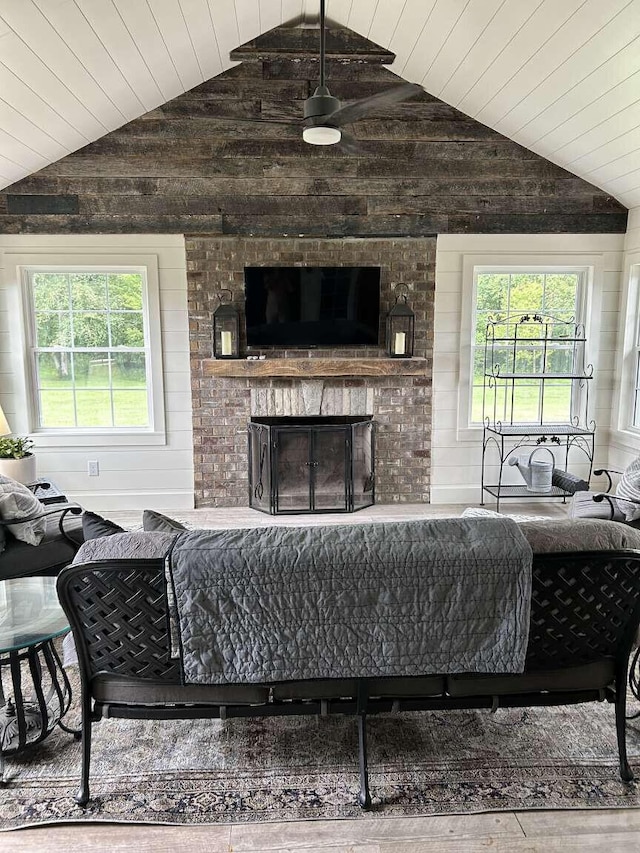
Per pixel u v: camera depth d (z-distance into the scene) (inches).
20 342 195.5
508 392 210.5
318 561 71.7
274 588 71.8
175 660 76.2
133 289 199.2
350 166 192.5
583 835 74.4
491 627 74.2
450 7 137.2
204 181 190.9
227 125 188.1
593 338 205.8
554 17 124.7
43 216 189.6
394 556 72.2
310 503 198.1
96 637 75.9
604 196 197.9
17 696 86.0
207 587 71.4
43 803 79.2
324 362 195.5
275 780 83.4
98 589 73.3
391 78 186.1
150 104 178.4
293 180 192.4
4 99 135.9
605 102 146.1
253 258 195.6
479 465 209.8
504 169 194.5
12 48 118.4
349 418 204.4
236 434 203.2
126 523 190.4
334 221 194.5
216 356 197.3
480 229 197.2
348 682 78.6
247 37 167.9
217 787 82.0
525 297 206.8
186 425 203.3
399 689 79.1
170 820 76.5
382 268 198.5
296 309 196.2
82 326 200.4
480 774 84.2
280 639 73.5
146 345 200.8
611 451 211.2
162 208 191.5
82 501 205.2
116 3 119.7
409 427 206.1
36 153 172.4
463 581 72.7
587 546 76.1
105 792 81.1
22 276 194.4
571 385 211.8
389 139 191.8
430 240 197.6
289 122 125.5
